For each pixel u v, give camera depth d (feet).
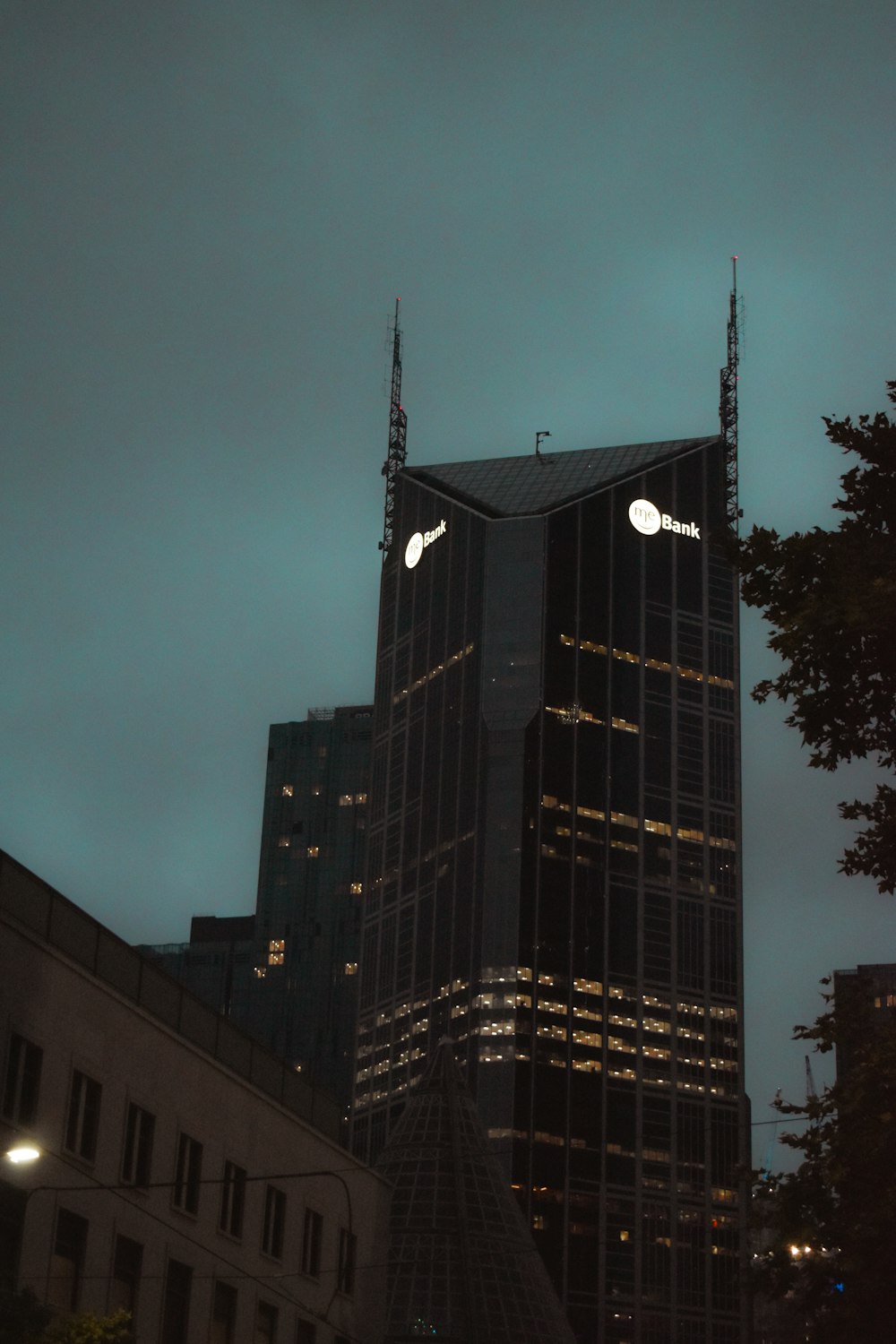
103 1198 218.38
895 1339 156.46
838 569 149.38
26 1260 202.08
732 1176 169.68
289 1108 277.64
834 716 151.23
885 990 169.89
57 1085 211.20
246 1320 250.37
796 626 146.41
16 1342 165.37
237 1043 265.34
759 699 153.07
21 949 206.28
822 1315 164.96
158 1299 228.63
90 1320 177.17
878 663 147.95
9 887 211.20
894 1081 155.84
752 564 154.10
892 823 157.79
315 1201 275.80
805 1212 161.07
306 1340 268.21
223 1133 249.96
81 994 217.77
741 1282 165.89
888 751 151.74
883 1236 153.79
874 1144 153.89
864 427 156.46
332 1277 278.26
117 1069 224.74
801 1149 162.91
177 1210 235.20
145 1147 230.27
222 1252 245.65
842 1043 166.61
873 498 156.15
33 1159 175.94
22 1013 205.26
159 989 244.63
